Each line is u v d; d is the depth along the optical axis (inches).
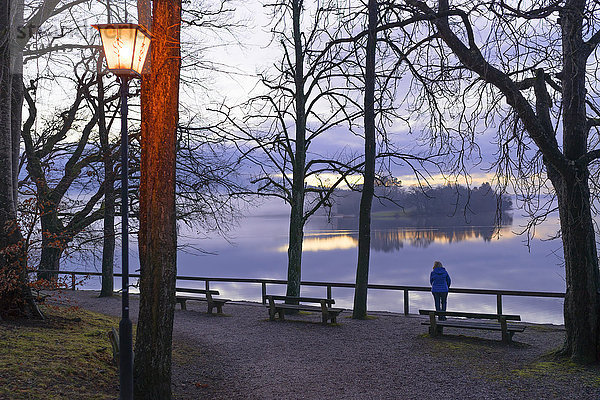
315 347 446.3
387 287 605.6
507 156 324.8
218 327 548.7
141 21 296.0
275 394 318.0
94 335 402.0
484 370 348.5
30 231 413.4
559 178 365.7
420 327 522.9
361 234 603.5
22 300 413.4
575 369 333.1
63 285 435.2
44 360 309.1
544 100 375.9
